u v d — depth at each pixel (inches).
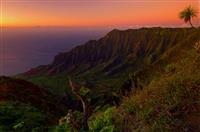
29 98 1389.0
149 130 274.7
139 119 296.4
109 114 338.6
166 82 339.9
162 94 311.4
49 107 1312.7
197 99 291.0
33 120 545.3
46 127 486.3
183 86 310.0
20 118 554.9
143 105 310.7
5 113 581.0
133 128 296.7
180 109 286.5
